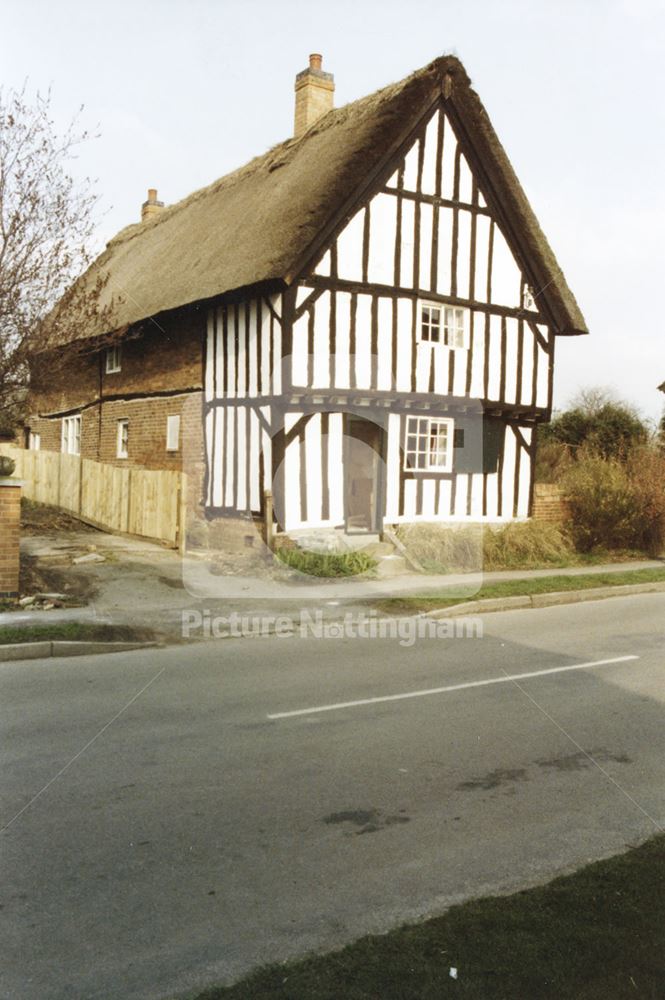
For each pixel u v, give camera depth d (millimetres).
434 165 15305
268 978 2887
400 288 14938
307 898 3592
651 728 6094
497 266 16406
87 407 21078
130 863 3889
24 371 11578
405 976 2857
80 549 13375
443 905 3539
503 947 3037
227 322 15109
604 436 24547
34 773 5020
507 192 16078
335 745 5613
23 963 3092
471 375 16031
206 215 18656
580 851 4090
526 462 17359
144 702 6582
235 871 3832
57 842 4094
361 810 4555
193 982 2986
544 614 11219
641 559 16797
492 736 5855
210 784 4883
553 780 5039
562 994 2738
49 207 10961
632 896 3438
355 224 14336
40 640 8336
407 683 7277
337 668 7816
